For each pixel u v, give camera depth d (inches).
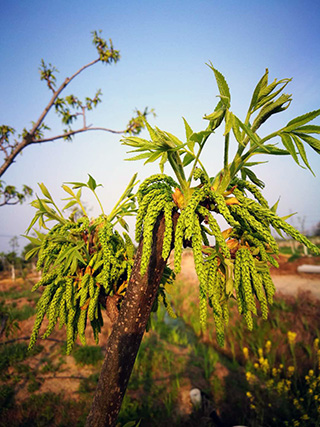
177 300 514.0
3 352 262.1
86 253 63.0
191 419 215.5
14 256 852.6
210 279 44.5
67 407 207.9
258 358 285.3
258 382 249.9
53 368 250.5
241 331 325.4
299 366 253.3
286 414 202.8
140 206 44.0
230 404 233.9
